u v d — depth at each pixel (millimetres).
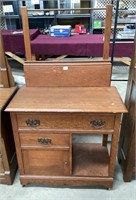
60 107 1131
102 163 1469
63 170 1359
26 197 1379
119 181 1487
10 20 3807
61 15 4000
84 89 1368
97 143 1719
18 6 3684
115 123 1172
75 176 1374
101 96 1260
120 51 2816
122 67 3576
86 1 3854
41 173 1381
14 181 1488
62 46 2801
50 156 1308
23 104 1170
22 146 1276
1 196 1388
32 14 3906
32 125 1198
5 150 1334
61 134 1222
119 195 1389
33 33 3074
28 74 1388
